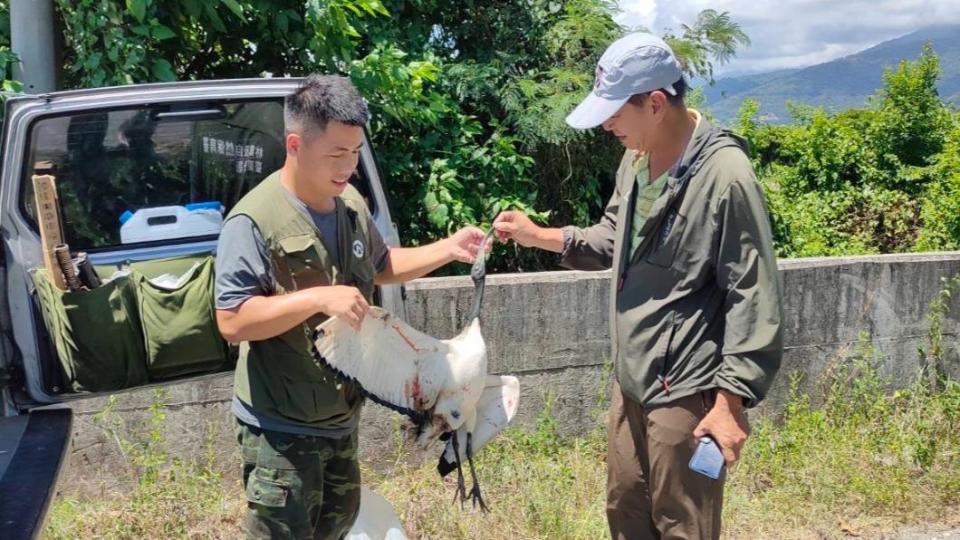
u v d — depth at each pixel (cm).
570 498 442
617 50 262
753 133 1042
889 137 1013
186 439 442
